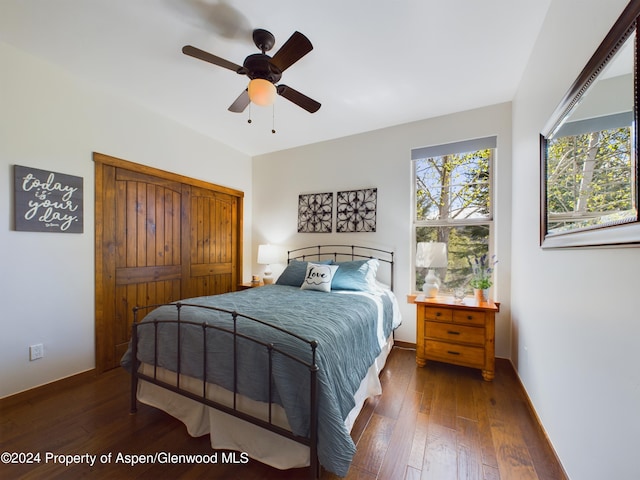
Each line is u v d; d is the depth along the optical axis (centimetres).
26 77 195
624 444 85
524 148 206
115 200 250
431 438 154
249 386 132
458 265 286
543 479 127
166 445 148
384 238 313
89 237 230
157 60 203
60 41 183
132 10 158
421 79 221
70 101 218
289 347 128
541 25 164
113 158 244
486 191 275
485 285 248
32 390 196
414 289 305
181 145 307
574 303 121
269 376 128
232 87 237
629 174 79
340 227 340
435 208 296
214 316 162
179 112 282
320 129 320
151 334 173
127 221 259
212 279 353
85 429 161
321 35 175
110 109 243
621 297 87
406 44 182
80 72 218
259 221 407
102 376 231
